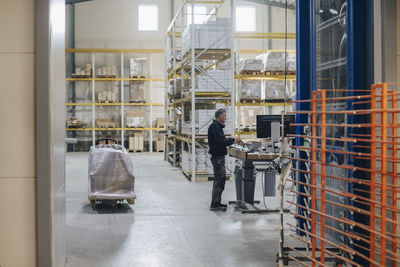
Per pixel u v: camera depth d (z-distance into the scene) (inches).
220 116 304.5
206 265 195.6
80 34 826.2
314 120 172.2
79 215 295.6
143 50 807.1
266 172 313.6
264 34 602.2
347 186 196.5
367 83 189.5
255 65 578.9
